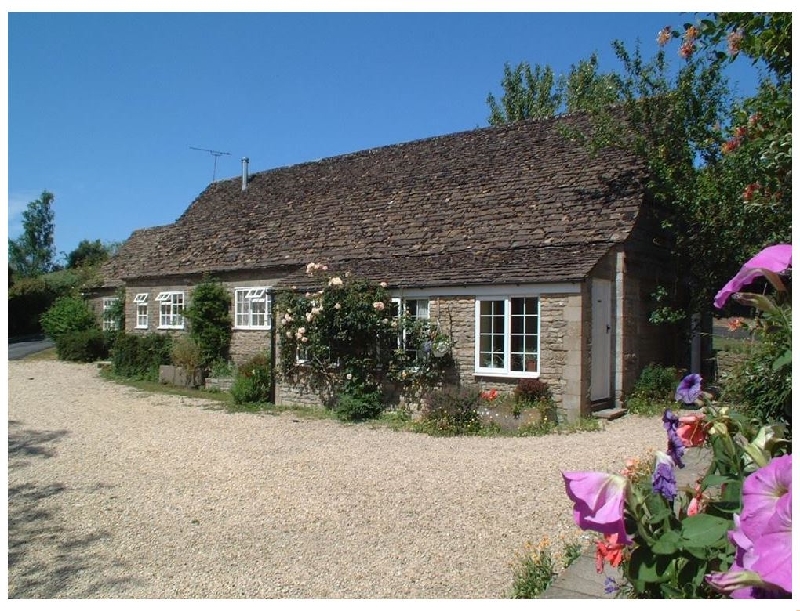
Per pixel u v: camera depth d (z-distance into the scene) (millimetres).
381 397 13906
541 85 34500
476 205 16156
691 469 6645
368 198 19094
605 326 12867
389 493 7570
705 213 13062
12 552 6066
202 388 18672
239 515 6980
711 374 15242
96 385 19500
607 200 13953
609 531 2059
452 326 13391
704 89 13664
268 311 19094
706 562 2219
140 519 6934
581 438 10414
